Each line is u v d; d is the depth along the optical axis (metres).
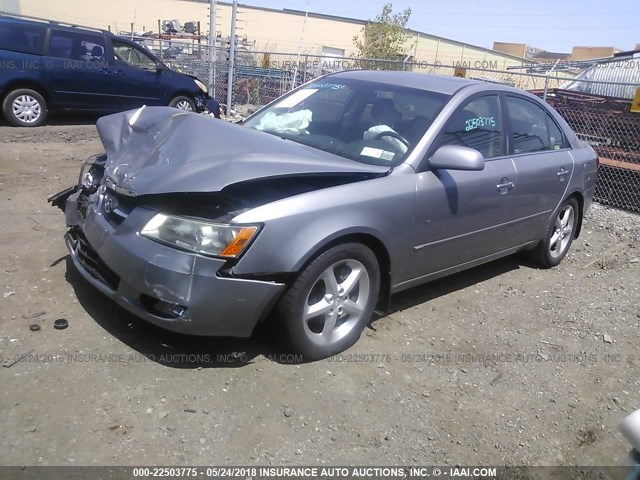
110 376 3.14
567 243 5.83
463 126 4.28
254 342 3.62
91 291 3.99
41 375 3.09
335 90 4.69
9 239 4.77
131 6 45.94
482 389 3.52
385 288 3.91
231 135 3.64
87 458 2.60
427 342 3.97
